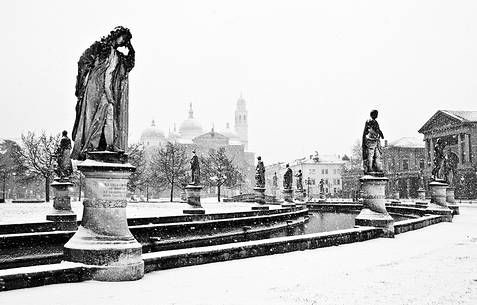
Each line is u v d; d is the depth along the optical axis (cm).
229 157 14812
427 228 2638
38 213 3675
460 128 9944
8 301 881
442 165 3509
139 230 2352
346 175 12588
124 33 1271
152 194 10769
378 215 2177
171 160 8431
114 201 1190
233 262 1399
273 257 1507
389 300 894
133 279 1123
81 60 1272
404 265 1315
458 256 1473
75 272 1095
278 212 4022
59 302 880
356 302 879
